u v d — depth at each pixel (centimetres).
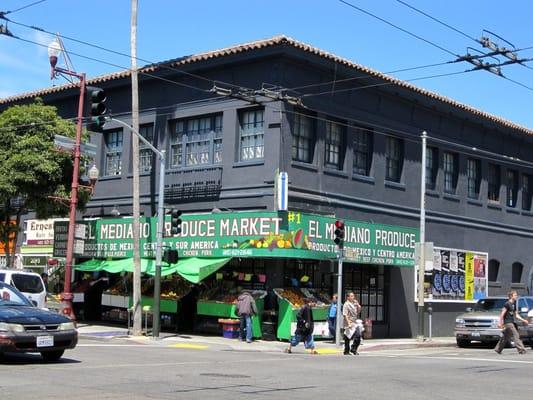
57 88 3253
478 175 3519
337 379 1335
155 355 1777
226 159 2672
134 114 2477
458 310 3244
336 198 2708
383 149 2955
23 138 2722
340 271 2367
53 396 1009
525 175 3872
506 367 1673
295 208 2544
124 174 3038
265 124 2573
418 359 1902
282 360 1752
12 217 3469
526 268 3781
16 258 3378
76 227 2728
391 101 2997
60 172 2739
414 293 3041
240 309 2384
